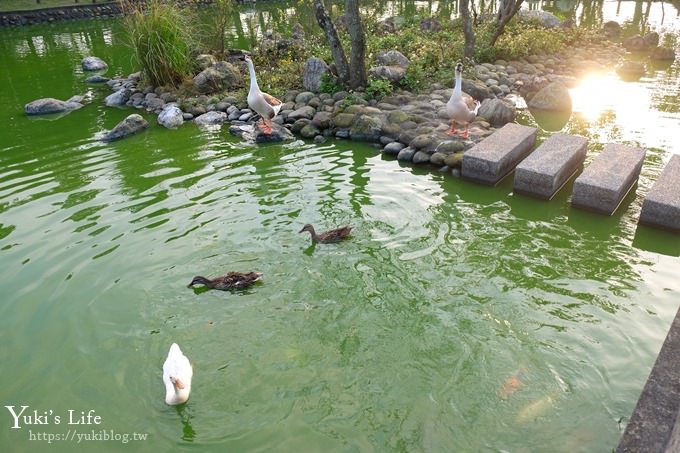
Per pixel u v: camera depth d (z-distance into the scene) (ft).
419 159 17.85
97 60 33.47
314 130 20.72
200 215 14.51
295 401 8.84
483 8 46.75
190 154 19.21
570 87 26.94
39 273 12.17
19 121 23.76
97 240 13.41
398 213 14.57
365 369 9.47
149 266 12.32
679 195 13.96
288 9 52.21
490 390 8.96
